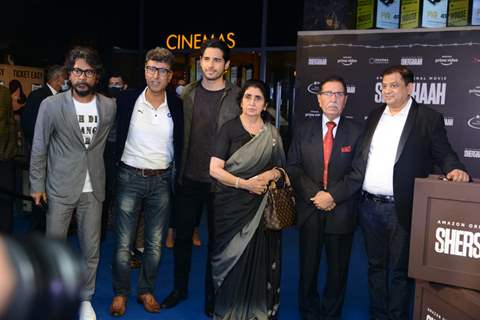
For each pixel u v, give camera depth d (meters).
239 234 2.58
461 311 1.96
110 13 7.08
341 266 2.76
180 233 3.09
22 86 5.47
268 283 2.63
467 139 4.22
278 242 2.66
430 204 2.03
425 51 4.31
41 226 4.56
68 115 2.60
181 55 7.06
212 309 2.98
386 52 4.44
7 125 4.30
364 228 2.76
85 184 2.73
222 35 6.74
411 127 2.59
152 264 3.03
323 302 2.83
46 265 0.37
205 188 2.94
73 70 2.57
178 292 3.18
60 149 2.66
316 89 4.70
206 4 6.82
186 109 2.94
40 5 6.42
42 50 6.50
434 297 2.12
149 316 2.98
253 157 2.54
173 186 3.08
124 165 2.87
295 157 2.76
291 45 6.34
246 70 6.65
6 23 6.17
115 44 7.21
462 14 5.26
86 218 2.77
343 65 4.59
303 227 2.77
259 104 2.55
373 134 2.67
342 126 2.71
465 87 4.20
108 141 3.01
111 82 4.89
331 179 2.67
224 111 2.87
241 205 2.57
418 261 2.08
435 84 4.29
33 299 0.35
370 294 2.84
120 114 2.87
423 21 5.41
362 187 2.72
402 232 2.62
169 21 7.10
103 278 3.68
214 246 2.72
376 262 2.78
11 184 3.94
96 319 2.89
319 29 5.97
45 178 2.71
